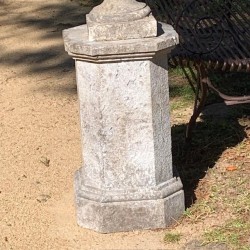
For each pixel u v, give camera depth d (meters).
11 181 4.36
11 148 4.74
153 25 3.63
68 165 4.50
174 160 4.41
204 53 4.10
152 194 3.76
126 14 3.63
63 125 5.03
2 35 6.66
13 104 5.37
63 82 5.70
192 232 3.76
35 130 4.97
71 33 3.82
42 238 3.82
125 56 3.60
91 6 7.26
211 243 3.67
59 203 4.10
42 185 4.29
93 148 3.76
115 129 3.71
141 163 3.75
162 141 3.78
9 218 3.99
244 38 4.48
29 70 5.95
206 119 4.88
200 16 4.68
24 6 7.36
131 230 3.80
